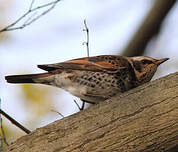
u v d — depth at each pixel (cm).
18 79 1091
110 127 840
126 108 855
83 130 849
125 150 820
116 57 1118
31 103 1440
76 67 1076
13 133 1349
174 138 815
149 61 1150
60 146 841
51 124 876
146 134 821
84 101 1115
